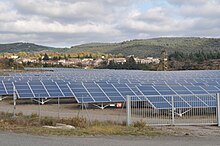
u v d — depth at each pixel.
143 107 26.33
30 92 37.84
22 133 15.95
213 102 25.83
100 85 39.06
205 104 25.81
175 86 37.88
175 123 21.50
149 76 62.50
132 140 14.35
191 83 42.50
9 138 14.34
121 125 20.36
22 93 37.53
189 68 135.88
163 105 25.64
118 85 39.06
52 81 43.38
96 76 63.09
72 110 33.56
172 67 139.88
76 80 47.75
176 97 26.97
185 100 26.42
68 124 20.45
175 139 14.96
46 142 13.34
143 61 181.88
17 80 46.38
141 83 42.06
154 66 145.62
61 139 14.17
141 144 13.30
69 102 40.03
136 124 19.98
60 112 31.73
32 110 33.16
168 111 25.81
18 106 36.25
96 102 33.88
